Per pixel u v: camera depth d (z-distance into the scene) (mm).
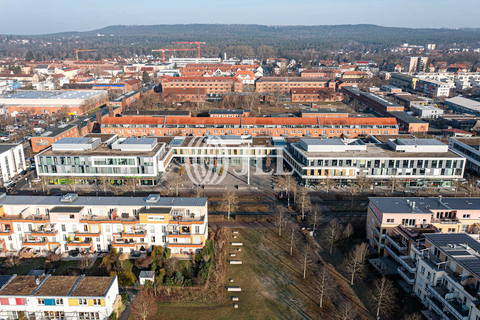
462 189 161125
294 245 117188
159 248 106125
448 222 107250
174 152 188750
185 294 93375
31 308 80125
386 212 106188
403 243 101750
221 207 137250
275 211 139125
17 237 108562
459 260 81750
